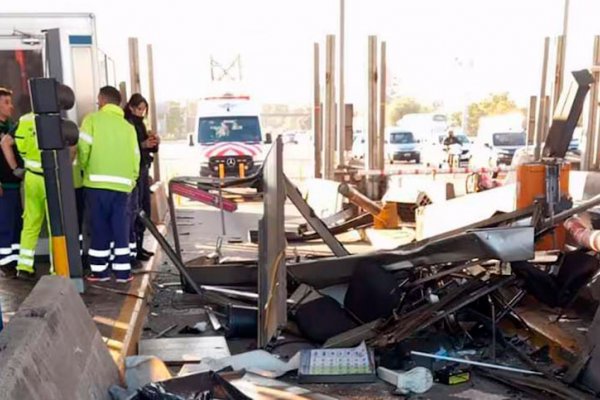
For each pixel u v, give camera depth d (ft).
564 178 22.36
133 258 22.79
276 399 10.85
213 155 50.47
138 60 44.37
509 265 18.04
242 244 33.24
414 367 15.61
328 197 40.40
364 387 14.90
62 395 8.23
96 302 18.07
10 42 20.74
